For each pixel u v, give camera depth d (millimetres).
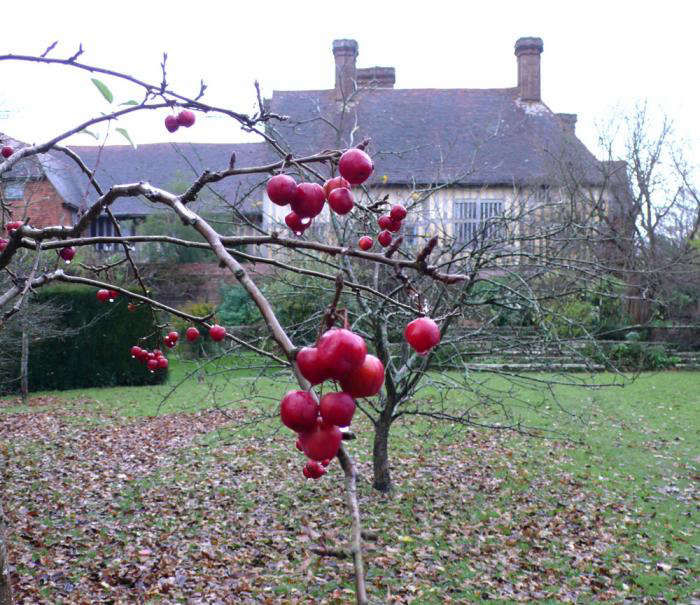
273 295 7039
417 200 6230
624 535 5734
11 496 6434
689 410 10727
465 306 5637
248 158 22578
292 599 4465
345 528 5734
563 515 6184
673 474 7484
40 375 13922
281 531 5672
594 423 9711
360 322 6617
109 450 8336
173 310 2566
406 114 20172
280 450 8156
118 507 6223
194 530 5676
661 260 14625
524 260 7215
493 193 16438
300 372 949
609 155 15812
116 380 14109
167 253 18609
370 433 9062
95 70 2238
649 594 4656
